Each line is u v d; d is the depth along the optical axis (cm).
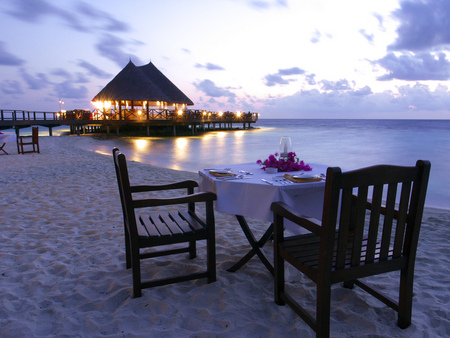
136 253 225
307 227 177
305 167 293
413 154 1439
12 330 195
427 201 611
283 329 197
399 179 171
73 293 238
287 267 256
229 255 307
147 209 476
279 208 205
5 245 325
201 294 235
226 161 1250
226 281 255
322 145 1900
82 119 2808
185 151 1623
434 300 228
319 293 172
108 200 509
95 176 725
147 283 232
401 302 196
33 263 285
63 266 280
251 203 238
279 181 243
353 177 158
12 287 246
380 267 183
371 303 225
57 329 197
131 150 1661
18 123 2231
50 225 389
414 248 188
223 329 197
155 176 746
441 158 1280
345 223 166
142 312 214
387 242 182
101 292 241
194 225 247
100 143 2088
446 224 403
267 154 1488
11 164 912
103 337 189
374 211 172
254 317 209
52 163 945
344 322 203
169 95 3731
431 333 193
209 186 272
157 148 1780
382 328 198
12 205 474
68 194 546
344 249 170
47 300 229
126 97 2867
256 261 293
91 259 297
